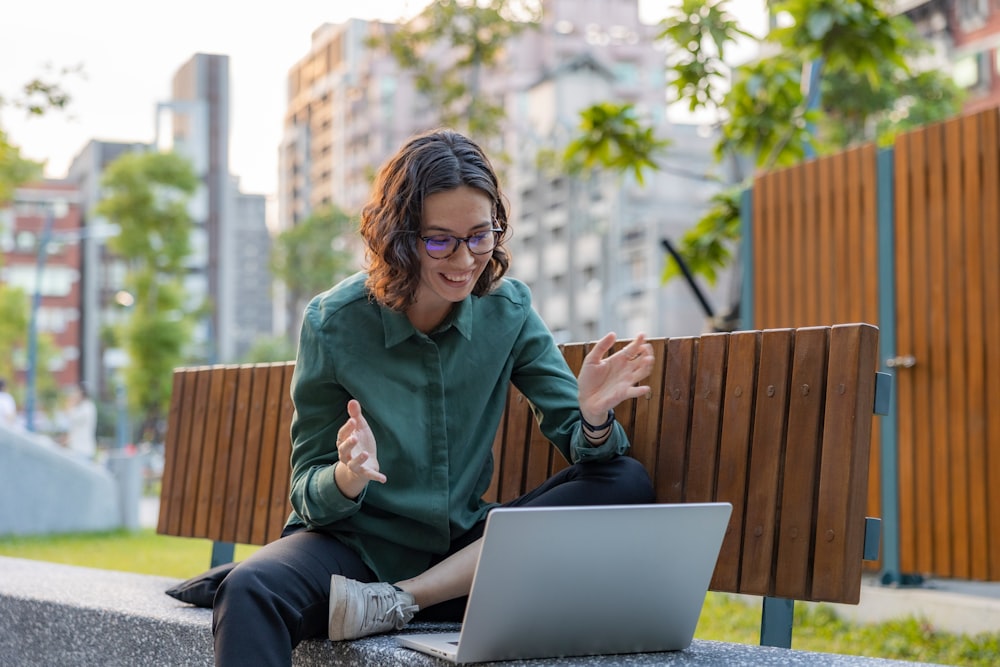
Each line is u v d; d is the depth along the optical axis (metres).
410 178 2.39
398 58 25.61
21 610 3.37
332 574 2.42
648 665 2.15
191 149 94.56
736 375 2.64
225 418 4.15
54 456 11.60
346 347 2.58
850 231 6.34
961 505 5.48
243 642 2.22
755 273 7.21
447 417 2.62
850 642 4.85
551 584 2.10
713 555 2.25
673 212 58.09
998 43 34.06
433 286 2.44
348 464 2.29
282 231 67.75
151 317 51.91
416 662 2.20
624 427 2.88
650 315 54.94
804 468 2.46
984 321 5.42
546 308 63.38
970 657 4.44
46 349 64.75
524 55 72.81
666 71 7.18
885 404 2.43
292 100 114.50
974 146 5.52
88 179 88.31
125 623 2.99
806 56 6.98
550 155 26.38
